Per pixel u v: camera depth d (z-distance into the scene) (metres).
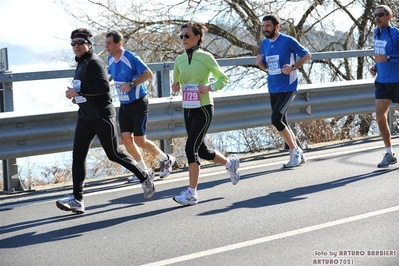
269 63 16.12
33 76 14.53
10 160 14.73
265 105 17.89
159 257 9.47
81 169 12.38
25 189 14.98
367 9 30.89
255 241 10.03
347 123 24.23
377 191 13.05
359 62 31.19
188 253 9.59
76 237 10.80
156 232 10.85
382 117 15.36
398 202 12.09
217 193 13.65
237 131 21.48
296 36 29.25
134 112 14.59
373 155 17.20
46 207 13.19
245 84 29.09
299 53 15.84
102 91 12.12
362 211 11.55
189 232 10.73
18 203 13.68
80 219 12.02
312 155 17.70
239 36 29.17
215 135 21.59
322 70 29.91
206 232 10.68
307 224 10.88
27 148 14.48
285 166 16.11
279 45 15.91
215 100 16.88
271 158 17.61
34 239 10.81
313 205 12.17
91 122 12.33
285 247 9.66
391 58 15.14
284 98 15.97
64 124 14.91
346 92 19.48
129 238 10.57
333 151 18.19
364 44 31.31
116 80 14.37
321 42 30.50
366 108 20.03
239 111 17.38
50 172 17.88
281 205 12.32
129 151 14.95
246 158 17.89
